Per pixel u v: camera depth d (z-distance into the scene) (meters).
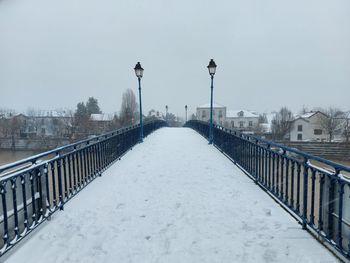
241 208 4.75
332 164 3.22
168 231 3.94
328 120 53.62
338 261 3.10
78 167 5.66
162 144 13.18
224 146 10.09
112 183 6.36
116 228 4.04
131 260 3.22
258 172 6.11
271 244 3.52
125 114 50.41
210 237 3.74
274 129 60.16
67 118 49.19
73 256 3.30
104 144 7.65
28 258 3.25
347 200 3.17
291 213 4.45
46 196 4.26
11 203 3.73
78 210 4.70
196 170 7.46
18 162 3.42
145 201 5.14
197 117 81.31
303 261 3.12
